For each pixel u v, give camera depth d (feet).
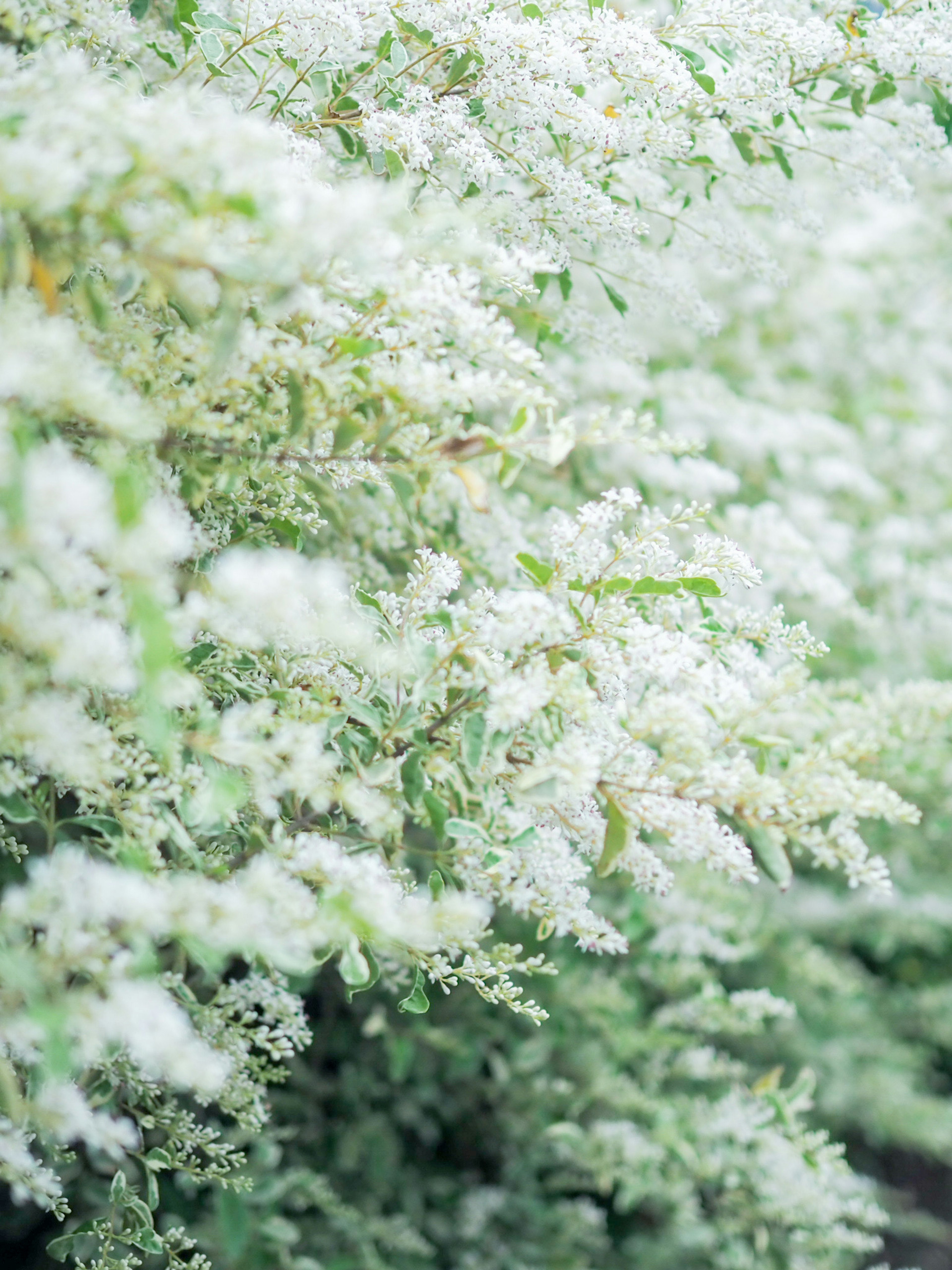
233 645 4.86
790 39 5.36
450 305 4.73
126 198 4.54
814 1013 9.98
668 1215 8.22
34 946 4.76
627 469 7.38
